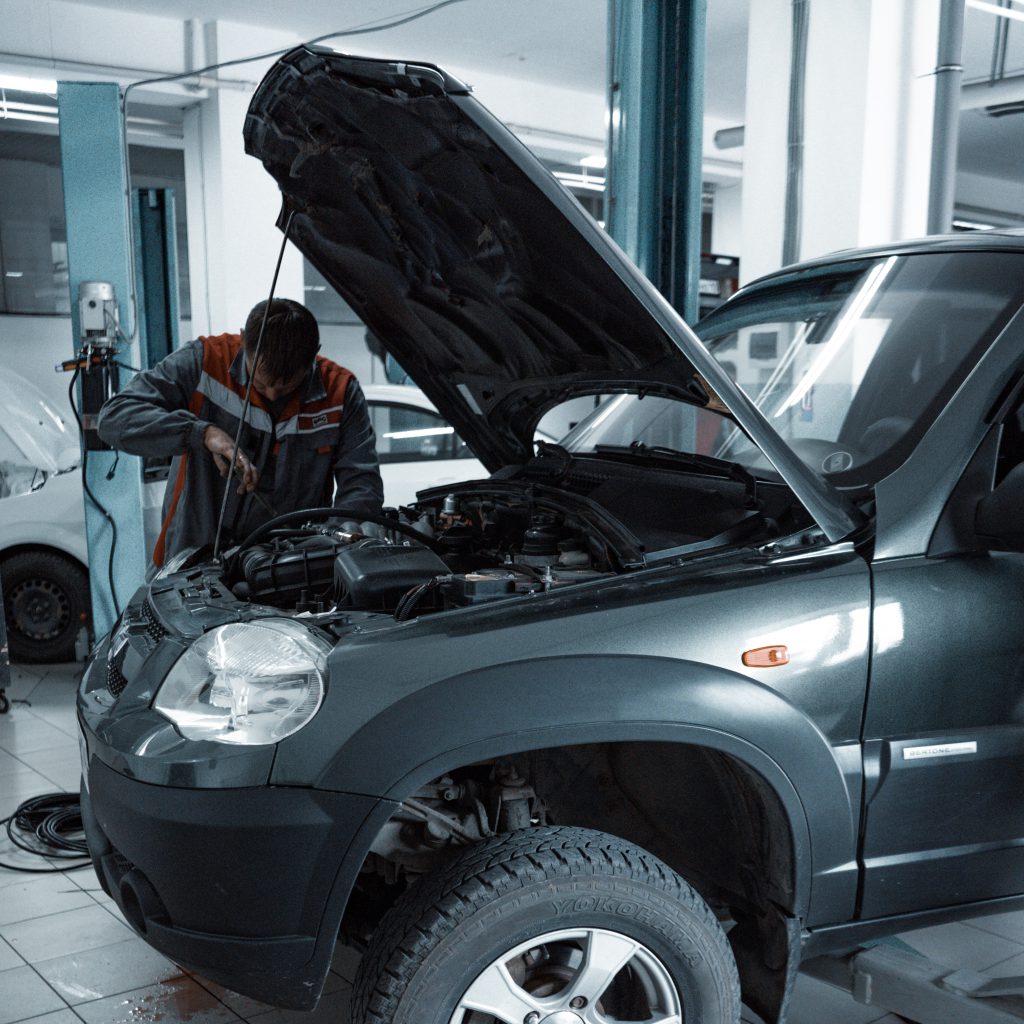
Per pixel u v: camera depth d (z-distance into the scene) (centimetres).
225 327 1052
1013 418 211
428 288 243
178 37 971
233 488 310
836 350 244
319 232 254
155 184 1241
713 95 1188
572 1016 170
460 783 186
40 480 511
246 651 169
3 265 1073
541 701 163
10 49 904
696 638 174
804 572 185
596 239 175
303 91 200
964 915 200
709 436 257
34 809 339
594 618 172
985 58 1019
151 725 169
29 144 1077
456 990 163
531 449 285
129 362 478
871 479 205
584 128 1214
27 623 513
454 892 164
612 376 221
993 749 194
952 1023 191
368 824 157
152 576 267
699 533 204
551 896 165
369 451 323
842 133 550
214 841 157
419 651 166
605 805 209
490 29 974
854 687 183
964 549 194
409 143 193
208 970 164
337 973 251
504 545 239
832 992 243
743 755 173
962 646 191
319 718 160
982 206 1570
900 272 246
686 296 403
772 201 582
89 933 271
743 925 199
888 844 189
